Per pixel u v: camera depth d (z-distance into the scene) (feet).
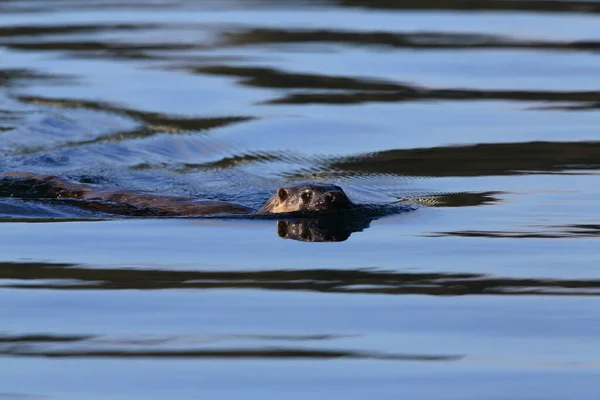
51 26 223.71
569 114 158.61
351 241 102.01
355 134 150.41
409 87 176.35
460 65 189.67
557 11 231.09
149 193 121.39
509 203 115.75
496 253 97.55
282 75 184.55
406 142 145.38
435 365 72.79
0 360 74.28
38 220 110.93
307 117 159.84
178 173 134.62
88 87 178.40
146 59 197.47
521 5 238.48
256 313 82.64
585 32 211.20
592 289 87.15
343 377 71.00
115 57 199.11
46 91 175.52
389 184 125.59
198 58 197.67
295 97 171.94
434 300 85.10
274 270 92.94
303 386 69.67
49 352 75.51
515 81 179.11
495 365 72.74
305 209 112.47
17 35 215.31
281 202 114.42
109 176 132.77
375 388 69.21
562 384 69.46
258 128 154.51
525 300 84.89
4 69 189.98
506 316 81.46
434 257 96.58
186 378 71.05
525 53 197.06
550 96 169.37
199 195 124.06
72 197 121.39
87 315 82.43
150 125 156.97
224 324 80.43
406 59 194.29
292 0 250.57
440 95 171.32
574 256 96.17
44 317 82.17
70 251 99.19
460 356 74.28
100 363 73.61
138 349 75.87
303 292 87.15
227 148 146.00
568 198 117.08
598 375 70.79
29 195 121.80
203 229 107.04
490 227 106.42
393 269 93.04
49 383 70.54
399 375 71.20
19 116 160.86
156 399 67.97
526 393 68.23
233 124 156.66
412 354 74.74
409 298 85.61
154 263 95.35
